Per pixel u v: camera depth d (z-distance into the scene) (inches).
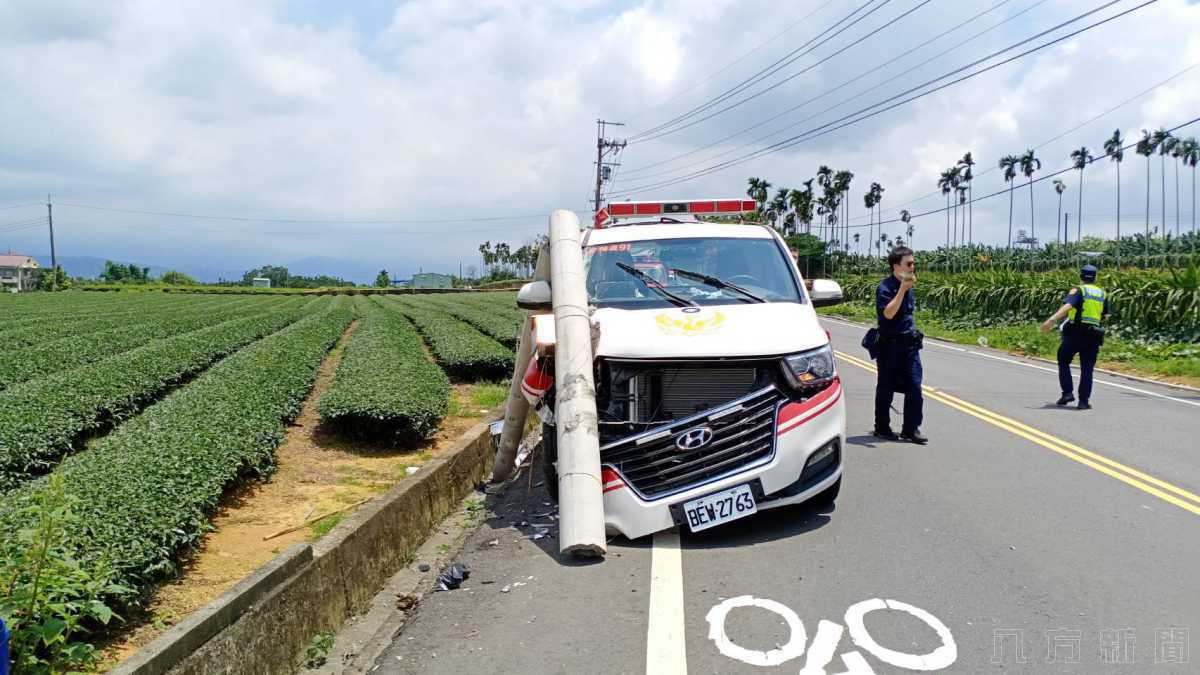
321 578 180.9
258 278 4133.9
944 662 156.2
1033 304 1021.8
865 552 214.2
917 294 1375.5
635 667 156.8
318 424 401.7
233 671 145.0
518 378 281.4
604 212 343.6
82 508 191.0
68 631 141.3
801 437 221.5
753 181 2923.2
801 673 152.9
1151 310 743.7
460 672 158.9
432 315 1254.3
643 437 219.9
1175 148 2765.7
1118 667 153.8
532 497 292.5
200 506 224.2
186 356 573.0
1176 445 341.4
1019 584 192.4
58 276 3587.6
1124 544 218.8
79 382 407.2
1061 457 320.2
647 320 242.1
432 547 245.3
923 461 314.3
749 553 214.4
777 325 235.8
